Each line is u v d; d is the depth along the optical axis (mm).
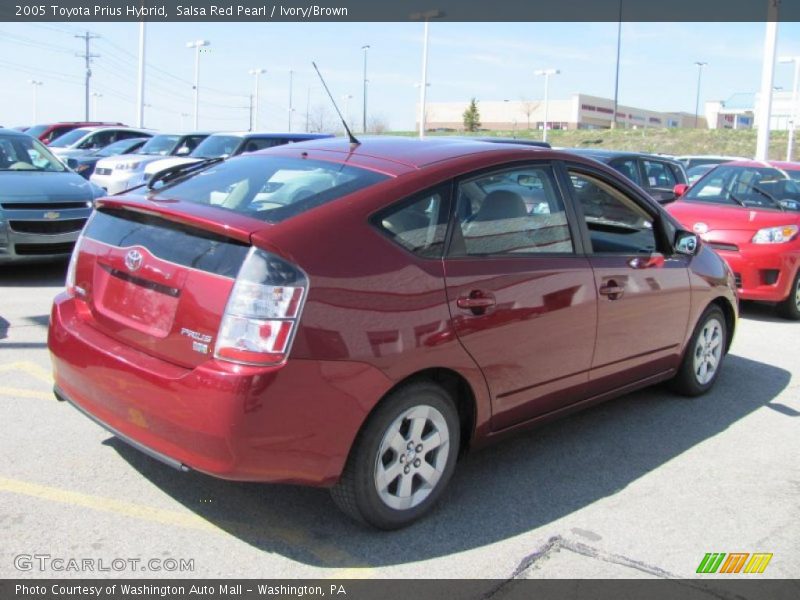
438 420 3520
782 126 50125
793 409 5371
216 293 3035
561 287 3996
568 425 4926
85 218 8836
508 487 3984
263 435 2963
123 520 3445
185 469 3107
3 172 8984
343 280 3123
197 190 3713
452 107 88625
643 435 4785
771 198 8711
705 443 4688
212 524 3457
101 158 16984
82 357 3455
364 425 3238
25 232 8359
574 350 4141
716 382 5945
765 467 4355
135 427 3242
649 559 3328
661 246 4945
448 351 3438
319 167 3736
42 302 7574
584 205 4324
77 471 3875
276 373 2945
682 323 5059
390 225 3377
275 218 3182
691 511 3789
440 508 3721
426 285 3381
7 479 3756
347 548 3314
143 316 3293
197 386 2980
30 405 4711
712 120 80438
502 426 3883
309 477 3115
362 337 3137
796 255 8133
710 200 9109
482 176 3803
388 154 3854
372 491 3293
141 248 3373
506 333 3703
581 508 3783
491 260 3705
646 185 11320
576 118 83500
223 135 14305
